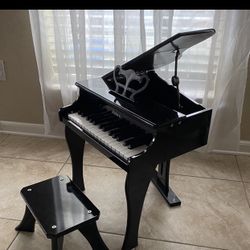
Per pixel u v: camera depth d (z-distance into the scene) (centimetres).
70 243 161
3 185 204
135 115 137
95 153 240
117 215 181
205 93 212
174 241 164
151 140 139
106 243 163
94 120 158
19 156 236
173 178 213
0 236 165
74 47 210
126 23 199
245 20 187
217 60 202
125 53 207
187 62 209
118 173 217
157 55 141
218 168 224
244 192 201
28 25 221
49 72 226
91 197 195
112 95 155
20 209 183
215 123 219
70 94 229
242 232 170
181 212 184
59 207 136
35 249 158
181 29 199
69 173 217
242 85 206
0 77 244
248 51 195
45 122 244
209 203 191
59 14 204
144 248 160
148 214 182
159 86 159
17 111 258
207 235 168
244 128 231
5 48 232
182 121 136
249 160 234
